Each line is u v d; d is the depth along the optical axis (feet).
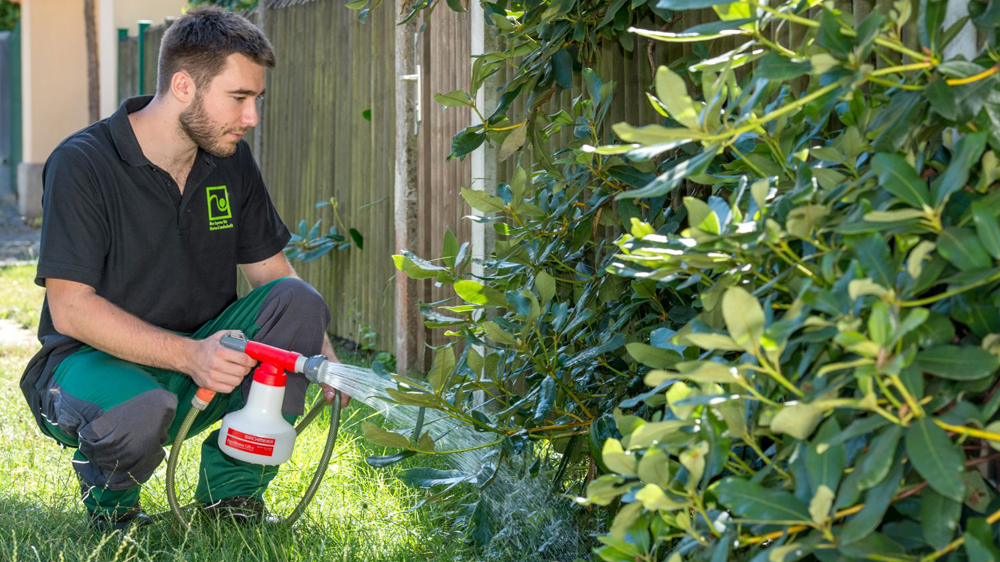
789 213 5.67
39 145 50.85
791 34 9.04
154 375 10.07
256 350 9.23
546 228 10.19
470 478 9.32
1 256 37.88
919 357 5.17
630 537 6.63
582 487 9.93
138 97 10.36
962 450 5.00
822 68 5.39
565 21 9.87
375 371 8.83
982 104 5.37
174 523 9.69
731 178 6.81
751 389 5.40
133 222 9.96
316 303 10.33
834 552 5.23
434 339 16.21
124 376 9.41
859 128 6.39
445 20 15.48
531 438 9.36
